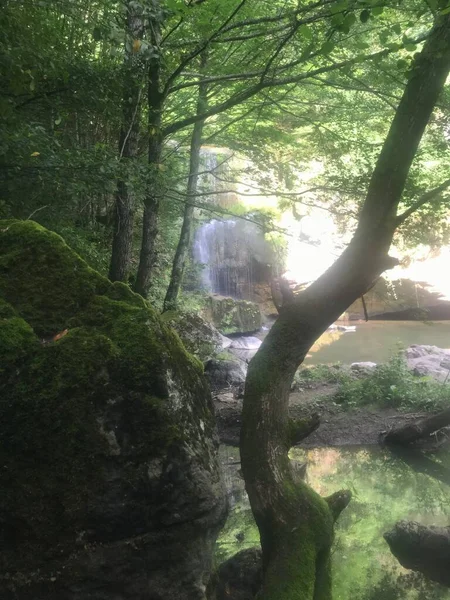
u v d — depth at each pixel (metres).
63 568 3.01
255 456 4.32
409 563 5.53
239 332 21.83
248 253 24.48
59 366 3.10
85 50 7.23
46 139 6.16
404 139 4.33
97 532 3.05
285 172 11.62
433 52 4.19
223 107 9.16
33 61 5.92
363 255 4.40
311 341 4.50
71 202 6.39
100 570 3.05
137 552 3.10
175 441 3.15
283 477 4.29
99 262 9.81
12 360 3.07
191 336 13.52
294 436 4.52
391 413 10.30
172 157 14.95
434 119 8.95
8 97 6.28
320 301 4.44
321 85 9.95
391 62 8.50
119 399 3.12
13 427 3.02
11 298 3.34
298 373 12.68
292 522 4.18
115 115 8.21
